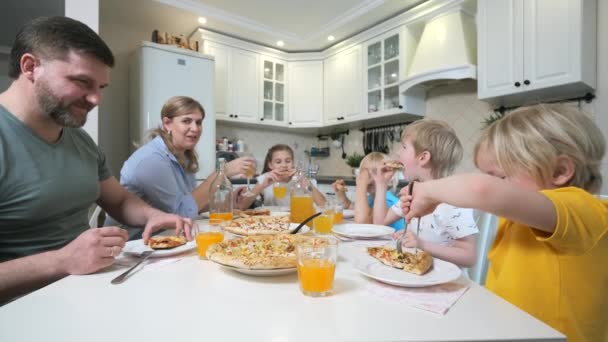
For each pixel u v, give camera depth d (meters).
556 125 0.65
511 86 2.16
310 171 1.85
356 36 3.41
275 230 1.01
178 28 3.23
